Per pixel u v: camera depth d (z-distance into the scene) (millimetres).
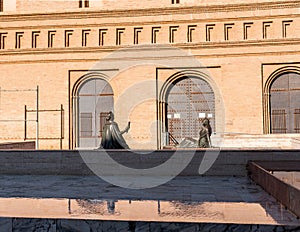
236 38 17750
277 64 17250
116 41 18656
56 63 18750
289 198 4438
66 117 18594
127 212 4215
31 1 20594
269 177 6305
